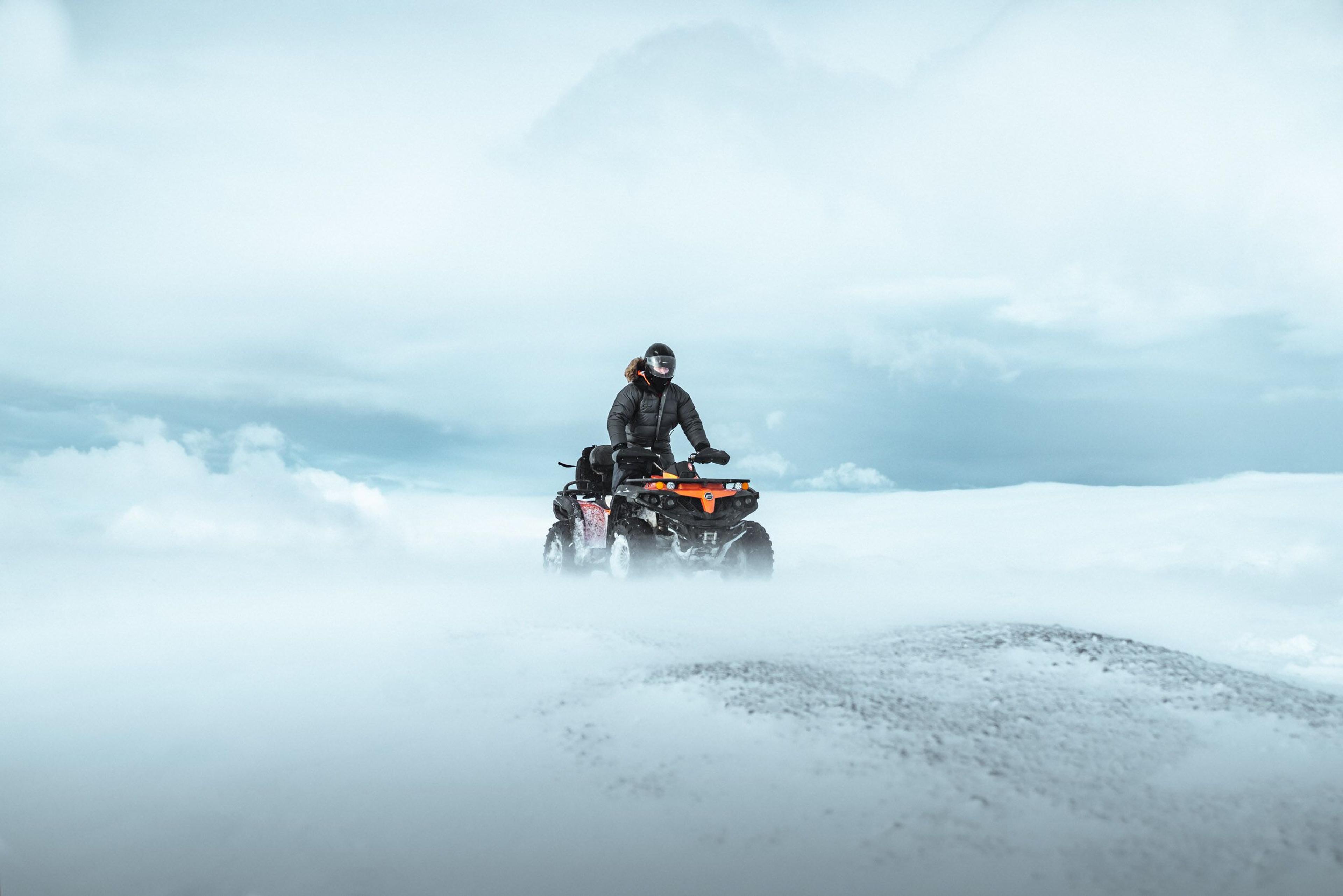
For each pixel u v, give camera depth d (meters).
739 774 2.96
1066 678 3.72
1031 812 2.71
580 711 3.60
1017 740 3.15
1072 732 3.21
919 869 2.43
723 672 3.80
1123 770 2.95
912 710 3.40
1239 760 3.02
